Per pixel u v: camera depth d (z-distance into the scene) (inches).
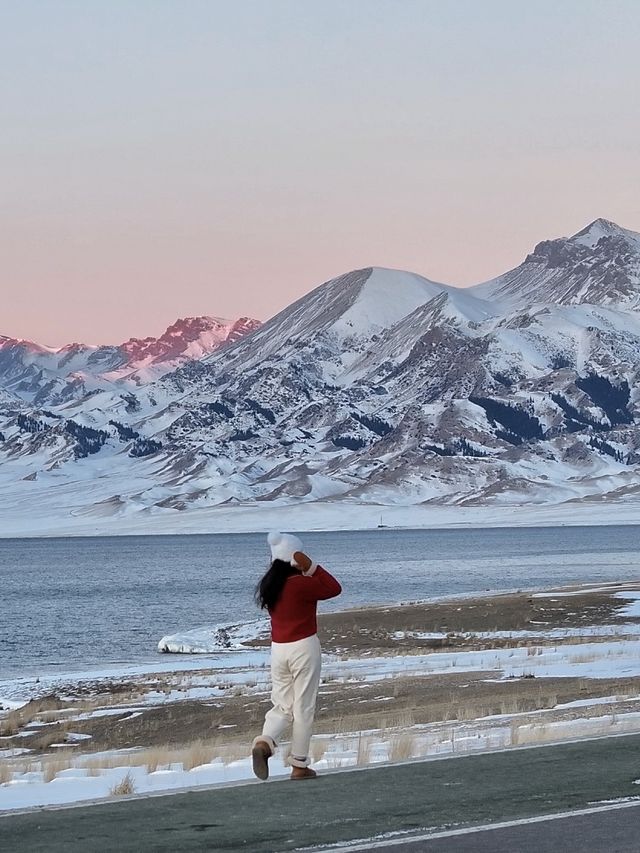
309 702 497.4
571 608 2812.5
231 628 3046.3
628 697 1081.4
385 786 479.8
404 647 2283.5
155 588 5944.9
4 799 551.2
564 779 486.9
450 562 7810.0
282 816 422.9
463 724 954.1
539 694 1205.1
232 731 1278.3
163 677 1966.0
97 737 1343.5
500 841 376.5
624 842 371.9
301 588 495.2
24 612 4456.2
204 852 368.5
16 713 1614.2
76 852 369.4
